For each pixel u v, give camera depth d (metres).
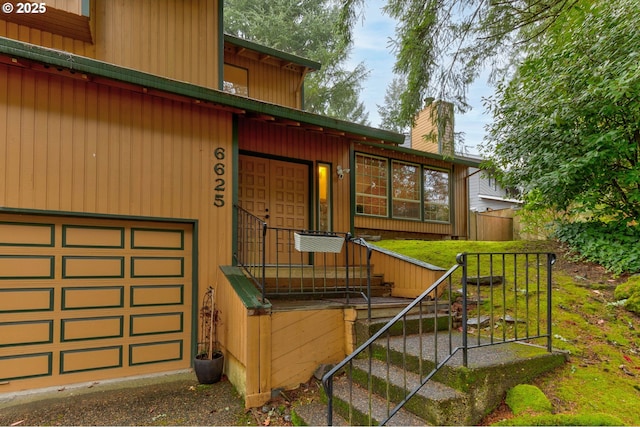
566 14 5.59
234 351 4.07
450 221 11.36
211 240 4.93
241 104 5.00
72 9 4.56
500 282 5.25
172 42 5.45
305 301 4.69
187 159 4.88
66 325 4.04
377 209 9.66
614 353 3.47
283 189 6.64
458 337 3.92
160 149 4.70
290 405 3.51
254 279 4.51
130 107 4.54
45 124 4.04
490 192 18.52
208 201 4.97
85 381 4.08
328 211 7.09
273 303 4.42
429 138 7.01
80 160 4.20
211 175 5.03
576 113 5.20
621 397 2.85
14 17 4.55
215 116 5.13
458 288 5.25
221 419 3.31
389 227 9.84
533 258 6.01
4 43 3.53
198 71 5.60
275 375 3.71
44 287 3.97
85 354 4.11
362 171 9.45
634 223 5.64
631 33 4.64
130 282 4.43
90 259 4.23
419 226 10.52
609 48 4.85
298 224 6.73
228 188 5.14
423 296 2.79
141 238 4.56
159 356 4.50
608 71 4.69
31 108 3.98
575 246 5.83
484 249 6.91
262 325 3.67
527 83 6.03
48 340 3.94
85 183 4.21
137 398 3.74
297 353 3.89
